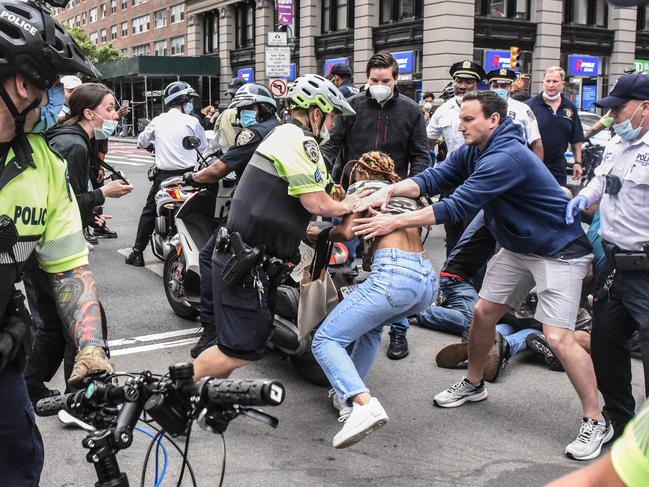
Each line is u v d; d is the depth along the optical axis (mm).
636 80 3297
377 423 3229
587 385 3574
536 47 26031
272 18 35000
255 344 3463
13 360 1977
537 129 6625
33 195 2025
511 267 3852
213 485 3258
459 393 4188
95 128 4180
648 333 3381
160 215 7348
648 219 3352
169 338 5445
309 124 3557
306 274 3795
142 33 55781
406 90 25875
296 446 3668
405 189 3734
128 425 1648
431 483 3311
